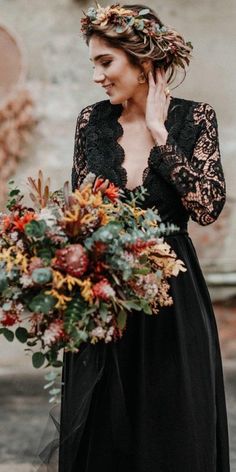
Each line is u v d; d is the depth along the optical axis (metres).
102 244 3.40
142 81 3.85
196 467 3.69
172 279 3.78
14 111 10.70
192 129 3.86
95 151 3.90
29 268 3.41
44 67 10.85
